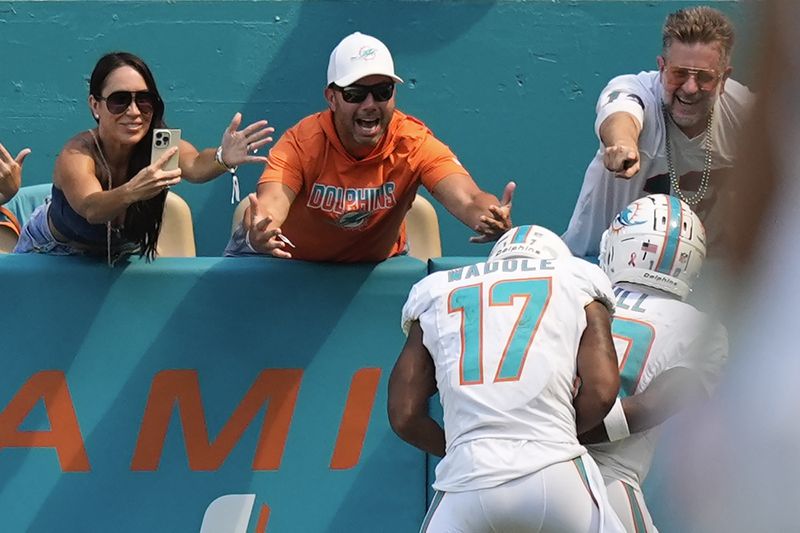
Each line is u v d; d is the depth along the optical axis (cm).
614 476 1378
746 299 356
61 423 1681
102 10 2586
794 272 346
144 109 1602
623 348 1388
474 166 2622
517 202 2614
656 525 1605
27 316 1681
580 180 2619
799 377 352
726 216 360
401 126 1670
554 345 1296
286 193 1625
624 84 1794
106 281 1684
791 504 352
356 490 1702
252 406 1698
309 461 1702
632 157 1631
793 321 350
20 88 2577
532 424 1264
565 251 1423
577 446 1270
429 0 2614
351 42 1619
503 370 1284
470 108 2619
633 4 2619
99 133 1631
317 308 1702
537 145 2620
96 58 2586
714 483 363
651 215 1469
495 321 1313
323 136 1639
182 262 1698
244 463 1695
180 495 1688
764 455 356
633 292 1452
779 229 344
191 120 2591
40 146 2577
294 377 1702
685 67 1698
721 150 1748
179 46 2592
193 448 1692
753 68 331
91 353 1686
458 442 1282
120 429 1686
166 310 1692
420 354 1359
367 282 1702
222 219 2581
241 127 2594
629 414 1336
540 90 2622
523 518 1229
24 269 1680
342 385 1702
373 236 1705
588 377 1295
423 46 2612
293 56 2605
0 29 2570
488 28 2619
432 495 1703
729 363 368
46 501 1678
